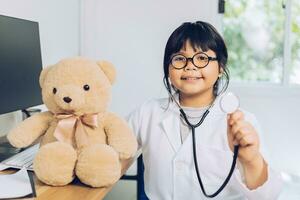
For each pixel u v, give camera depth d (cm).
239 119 92
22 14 168
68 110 108
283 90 232
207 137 115
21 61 144
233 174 103
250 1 238
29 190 95
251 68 243
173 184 116
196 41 112
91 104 108
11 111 137
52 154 100
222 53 116
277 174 101
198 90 114
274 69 241
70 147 103
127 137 111
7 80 134
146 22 238
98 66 113
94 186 99
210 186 113
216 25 235
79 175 100
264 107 235
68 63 108
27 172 108
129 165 119
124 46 241
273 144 236
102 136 111
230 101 93
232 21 241
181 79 114
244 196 112
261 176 97
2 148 133
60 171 99
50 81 108
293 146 235
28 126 112
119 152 109
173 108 122
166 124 121
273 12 237
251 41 241
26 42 148
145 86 241
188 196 115
